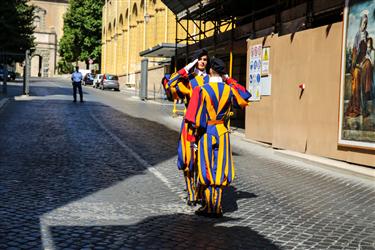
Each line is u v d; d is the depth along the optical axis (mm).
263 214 6180
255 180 8492
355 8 9930
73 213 5883
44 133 13664
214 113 5824
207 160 5805
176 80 6105
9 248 4578
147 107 26609
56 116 18562
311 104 11383
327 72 10883
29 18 47656
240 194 7309
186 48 22875
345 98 10188
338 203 6992
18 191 6914
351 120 9992
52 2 97188
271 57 13258
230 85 5953
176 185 7641
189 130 6074
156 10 44000
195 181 6418
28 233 5055
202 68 6168
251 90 14375
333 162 10211
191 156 6180
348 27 10133
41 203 6301
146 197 6812
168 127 16922
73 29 72188
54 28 95750
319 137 11102
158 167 9172
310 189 7922
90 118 18422
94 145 11758
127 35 58875
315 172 9633
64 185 7410
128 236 5066
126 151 11023
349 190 7957
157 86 45125
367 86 9547
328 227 5707
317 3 11383
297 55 11930
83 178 7965
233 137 15578
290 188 7926
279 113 12578
